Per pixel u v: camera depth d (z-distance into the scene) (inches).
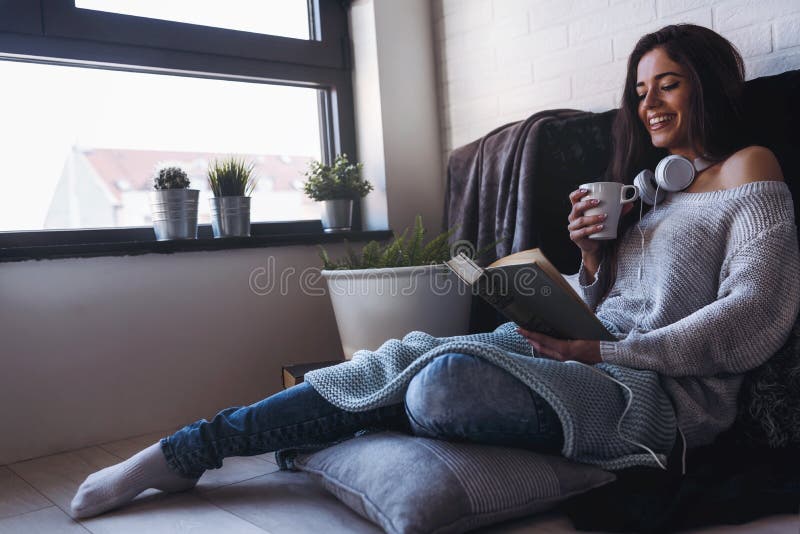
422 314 78.8
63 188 82.8
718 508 44.6
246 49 94.0
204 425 54.2
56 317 75.5
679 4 79.4
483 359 47.2
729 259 52.2
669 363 49.9
